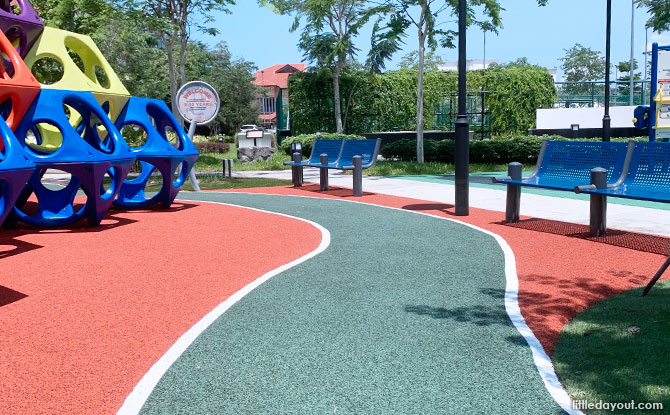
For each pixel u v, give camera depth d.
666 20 18.97
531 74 37.50
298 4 32.25
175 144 25.50
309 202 11.96
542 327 4.33
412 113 35.88
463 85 9.62
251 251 7.19
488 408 3.08
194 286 5.62
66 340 4.20
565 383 3.34
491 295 5.18
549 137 21.88
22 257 7.04
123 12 21.20
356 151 13.85
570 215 9.64
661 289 5.19
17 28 9.77
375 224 9.02
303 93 33.78
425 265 6.32
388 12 21.89
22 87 8.57
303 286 5.55
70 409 3.15
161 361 3.79
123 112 11.34
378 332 4.27
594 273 5.89
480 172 19.83
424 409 3.08
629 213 9.67
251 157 26.36
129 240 8.03
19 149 7.41
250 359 3.80
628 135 34.66
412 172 19.23
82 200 12.72
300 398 3.24
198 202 12.34
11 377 3.58
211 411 3.11
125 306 5.01
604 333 4.11
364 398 3.23
